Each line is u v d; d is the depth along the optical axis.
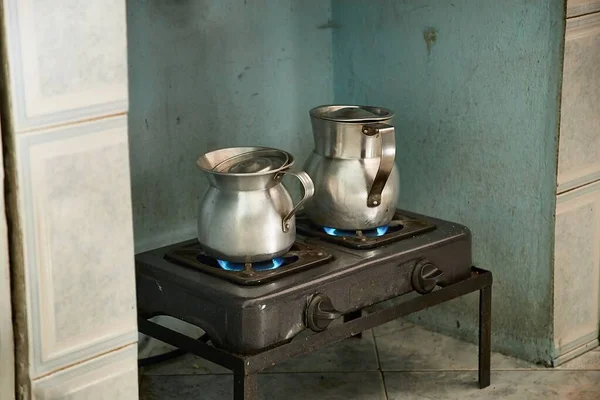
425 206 2.53
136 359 1.78
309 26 2.54
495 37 2.28
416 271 2.06
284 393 2.25
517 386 2.28
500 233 2.39
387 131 1.99
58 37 1.54
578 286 2.39
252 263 1.95
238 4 2.37
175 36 2.27
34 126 1.54
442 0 2.36
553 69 2.20
